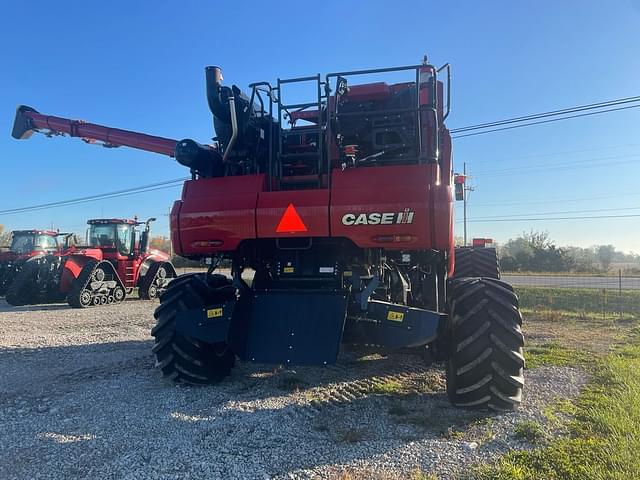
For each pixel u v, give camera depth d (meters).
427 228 4.19
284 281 4.98
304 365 4.38
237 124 5.10
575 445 3.37
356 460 3.25
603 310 12.26
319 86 4.79
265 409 4.30
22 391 5.00
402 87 5.46
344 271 4.85
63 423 4.00
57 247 18.05
